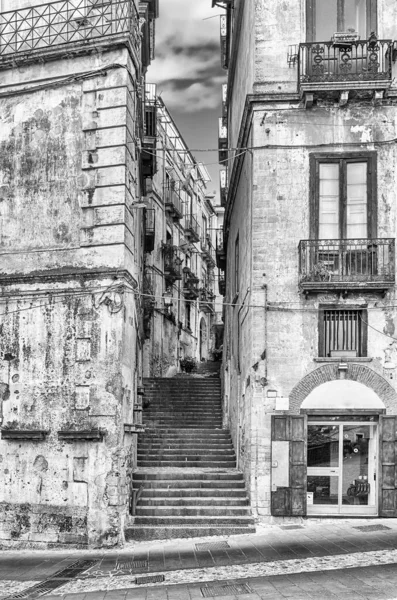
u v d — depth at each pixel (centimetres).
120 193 1501
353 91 1573
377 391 1534
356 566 1117
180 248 3716
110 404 1435
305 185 1602
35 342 1509
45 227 1554
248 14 1836
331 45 1589
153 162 2509
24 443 1475
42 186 1570
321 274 1540
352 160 1603
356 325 1574
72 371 1474
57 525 1418
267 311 1566
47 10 1641
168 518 1492
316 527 1449
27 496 1450
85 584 1102
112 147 1518
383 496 1504
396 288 1552
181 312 3800
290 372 1548
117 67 1529
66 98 1576
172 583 1074
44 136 1585
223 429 2142
